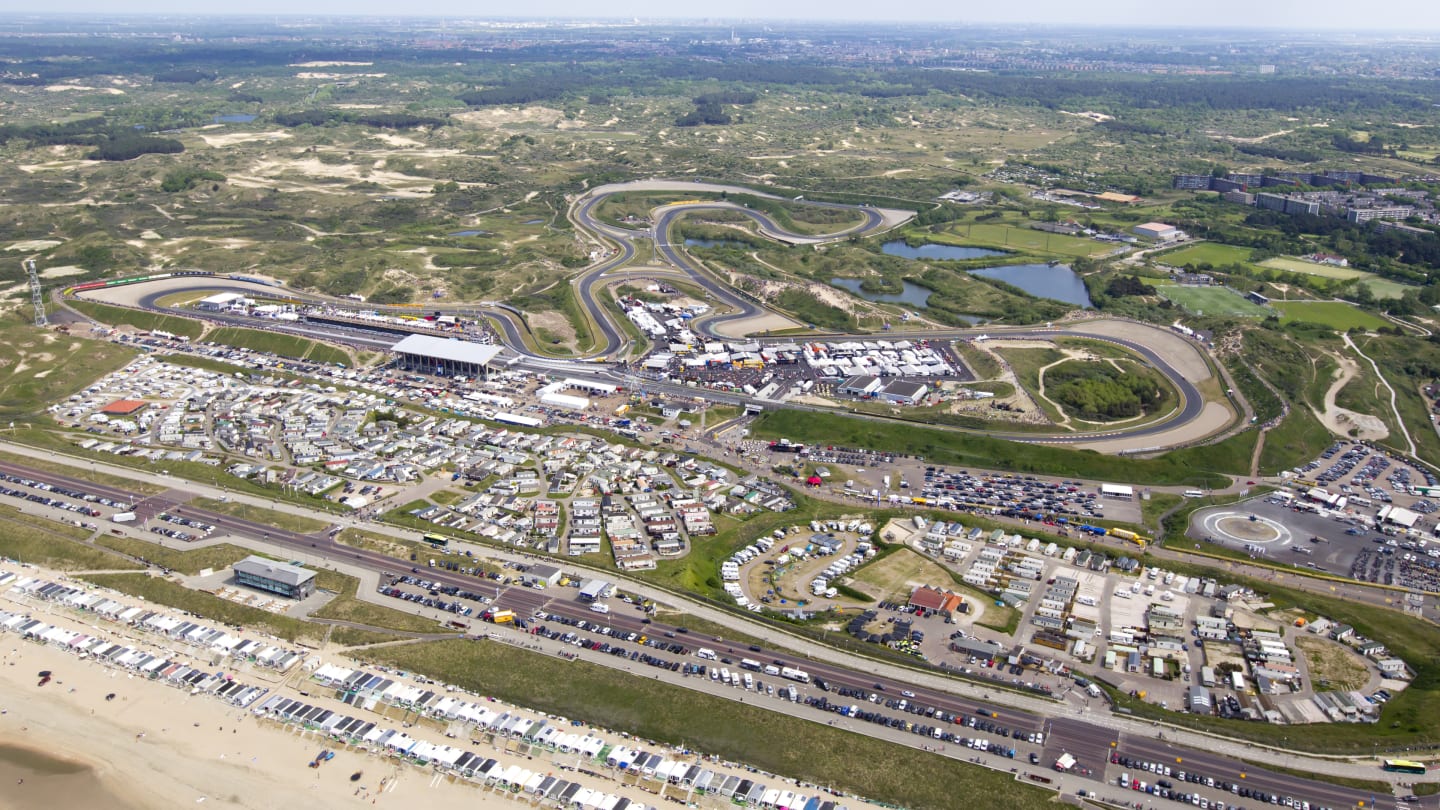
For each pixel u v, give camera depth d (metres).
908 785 176.62
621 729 190.62
